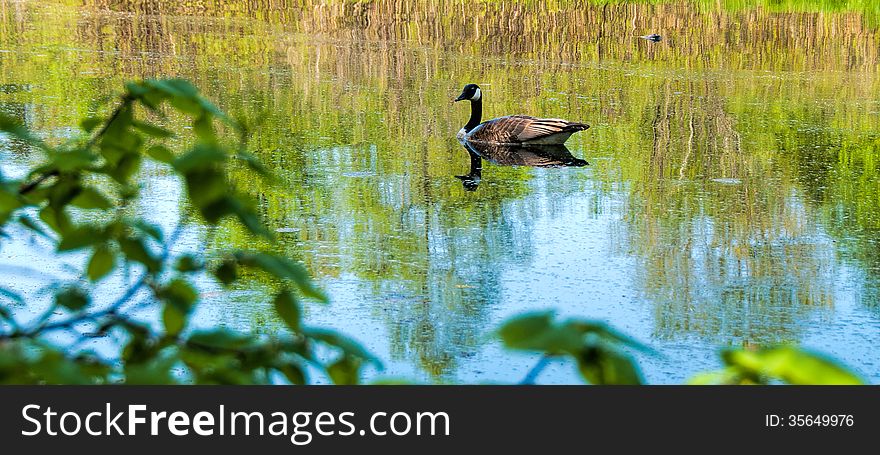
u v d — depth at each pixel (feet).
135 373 6.47
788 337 23.91
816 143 45.16
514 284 26.91
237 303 24.66
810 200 35.99
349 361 7.67
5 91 49.85
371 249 29.58
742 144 44.86
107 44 66.64
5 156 37.27
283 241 29.89
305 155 40.75
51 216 8.34
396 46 71.41
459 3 87.86
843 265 29.17
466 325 23.94
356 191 35.81
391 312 24.66
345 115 48.85
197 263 7.86
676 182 38.32
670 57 70.44
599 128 48.16
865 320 25.03
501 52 70.54
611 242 30.73
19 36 68.39
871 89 59.21
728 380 5.07
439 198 35.42
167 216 30.96
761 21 84.89
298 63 62.64
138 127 8.45
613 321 24.66
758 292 26.86
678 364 22.30
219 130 43.78
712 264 28.94
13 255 27.07
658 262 28.99
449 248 29.81
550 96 55.47
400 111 50.62
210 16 82.38
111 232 7.75
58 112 45.32
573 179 38.65
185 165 6.93
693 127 48.29
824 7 90.99
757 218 33.68
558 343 5.15
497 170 39.99
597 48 73.15
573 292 26.43
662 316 25.04
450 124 48.57
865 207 35.19
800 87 59.47
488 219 32.94
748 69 66.18
